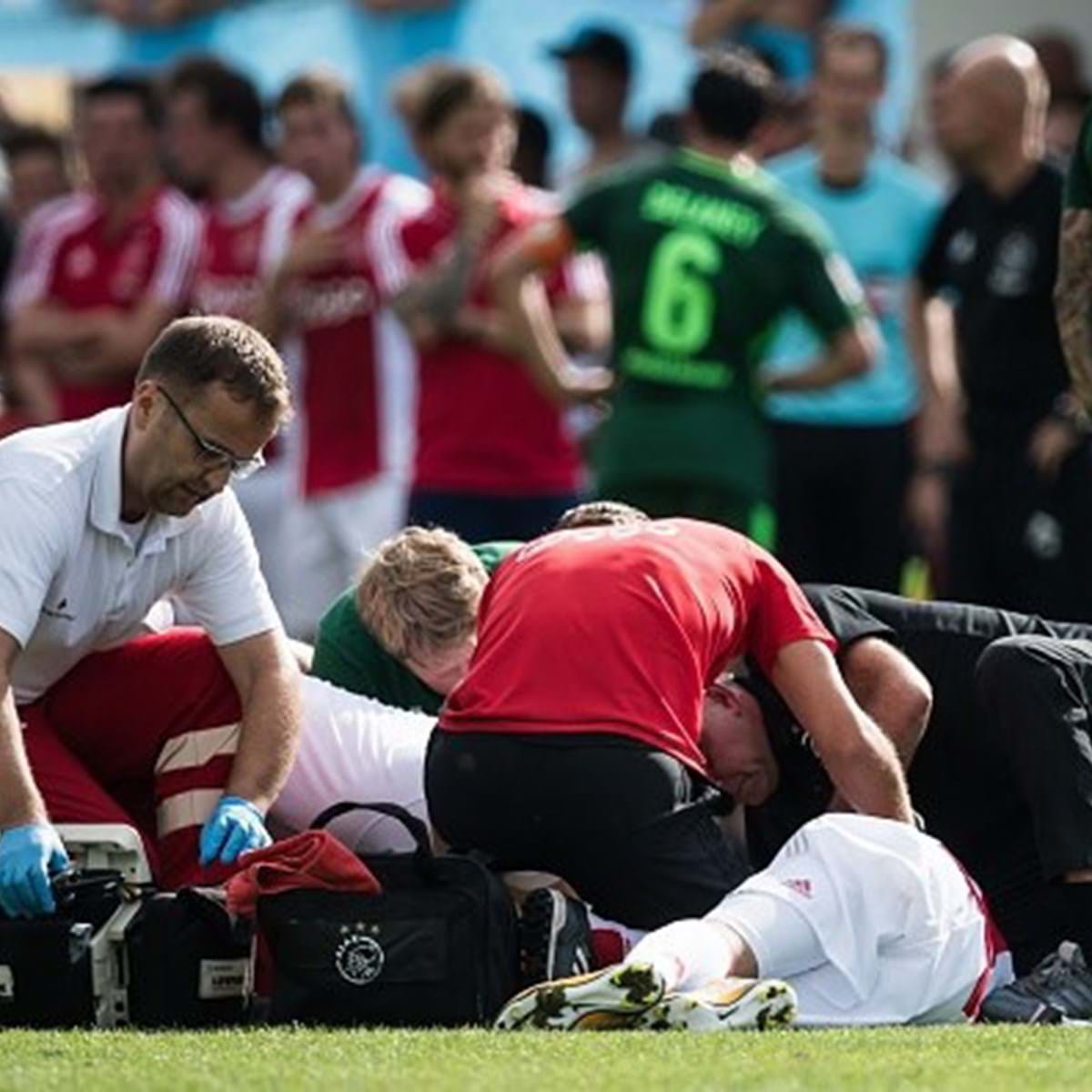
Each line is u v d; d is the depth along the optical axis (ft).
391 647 85.20
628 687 78.07
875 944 76.64
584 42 152.15
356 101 163.73
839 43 147.33
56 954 76.48
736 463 126.11
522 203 138.72
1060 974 79.66
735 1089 59.06
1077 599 136.36
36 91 185.88
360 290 142.41
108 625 82.43
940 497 145.28
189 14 171.42
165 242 149.28
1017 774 82.43
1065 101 156.25
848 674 83.56
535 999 72.13
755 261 125.90
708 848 78.18
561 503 139.33
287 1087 59.93
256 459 79.41
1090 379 98.63
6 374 155.74
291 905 75.72
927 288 139.74
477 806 78.59
